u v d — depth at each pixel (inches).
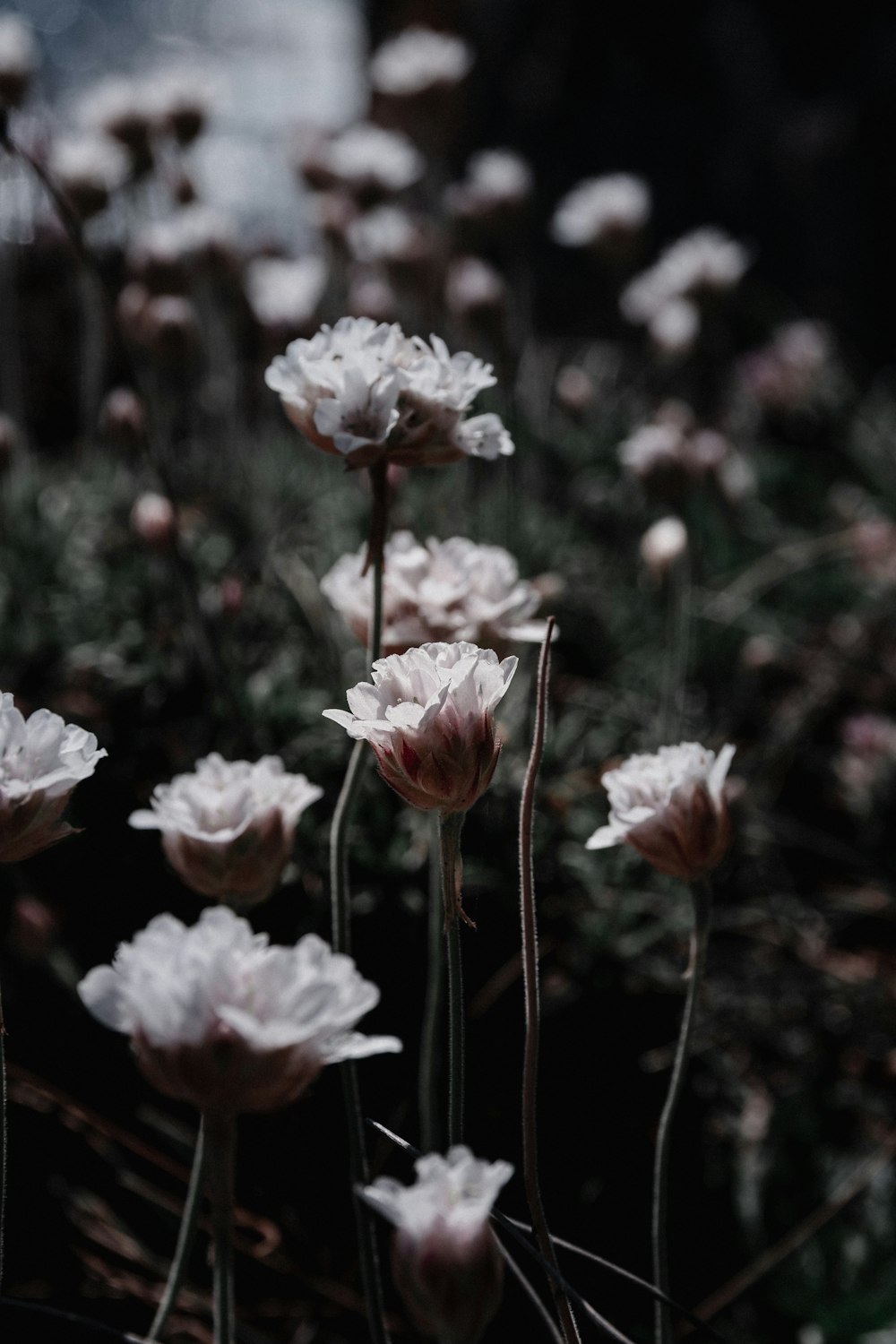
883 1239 13.8
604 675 19.5
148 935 8.3
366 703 9.1
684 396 31.3
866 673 21.5
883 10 40.8
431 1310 8.3
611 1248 13.3
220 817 9.6
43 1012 13.4
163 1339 12.1
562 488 24.8
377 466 10.2
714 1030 14.9
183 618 16.3
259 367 21.8
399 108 22.9
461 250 22.4
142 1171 12.9
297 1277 12.5
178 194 19.0
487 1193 8.3
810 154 40.7
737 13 41.8
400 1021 13.4
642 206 22.6
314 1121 12.9
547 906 14.4
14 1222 12.6
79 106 18.7
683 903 15.4
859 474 30.4
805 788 19.5
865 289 40.4
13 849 9.0
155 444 13.7
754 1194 13.8
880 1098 14.8
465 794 9.1
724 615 21.1
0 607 16.5
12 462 17.2
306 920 13.5
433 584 10.7
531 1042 9.3
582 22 42.2
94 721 14.8
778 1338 13.3
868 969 16.3
